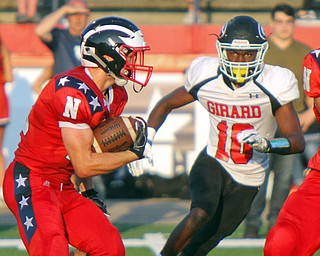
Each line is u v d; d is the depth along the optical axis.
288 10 22.86
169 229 22.83
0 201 26.48
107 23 14.29
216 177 16.67
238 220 17.02
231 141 16.70
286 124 16.14
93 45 14.17
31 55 26.95
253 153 16.72
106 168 13.70
